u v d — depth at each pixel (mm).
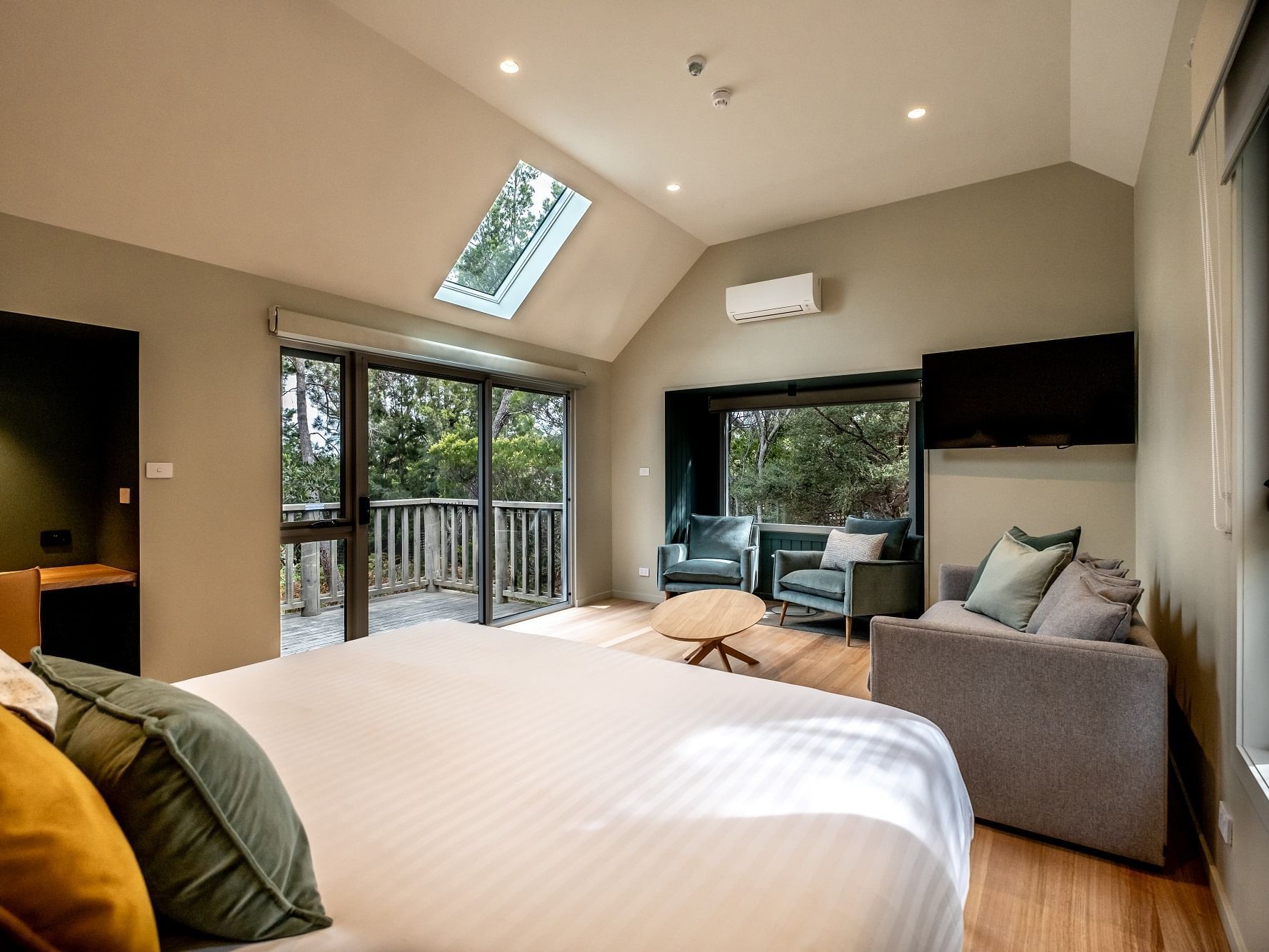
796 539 5406
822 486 5309
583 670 1803
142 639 2861
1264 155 1450
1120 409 3533
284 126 2805
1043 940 1512
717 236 5031
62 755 697
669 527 5488
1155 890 1687
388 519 4004
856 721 1423
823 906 809
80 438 3064
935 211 4250
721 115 3303
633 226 4602
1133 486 3615
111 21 2219
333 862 908
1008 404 3846
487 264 4457
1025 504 3926
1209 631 1822
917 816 1067
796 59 2842
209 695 1585
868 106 3223
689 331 5367
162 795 711
